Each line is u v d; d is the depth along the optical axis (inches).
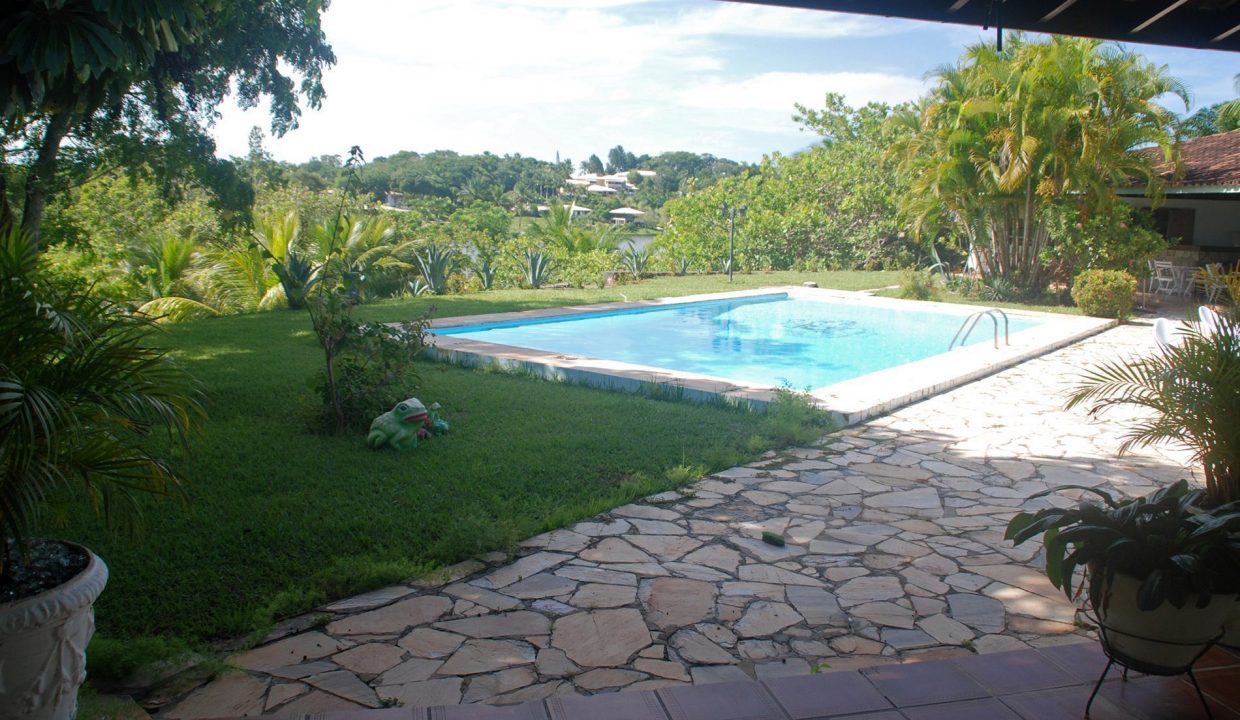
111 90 174.4
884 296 737.6
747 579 165.2
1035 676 122.1
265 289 658.2
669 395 334.6
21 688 92.9
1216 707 112.0
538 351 416.2
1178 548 105.1
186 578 158.2
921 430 293.4
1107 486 230.2
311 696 120.0
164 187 419.2
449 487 216.2
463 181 2448.3
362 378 275.1
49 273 117.0
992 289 716.7
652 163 4052.7
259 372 359.6
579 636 140.2
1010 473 241.8
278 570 163.6
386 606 150.8
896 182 979.3
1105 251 665.6
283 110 438.3
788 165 1131.3
